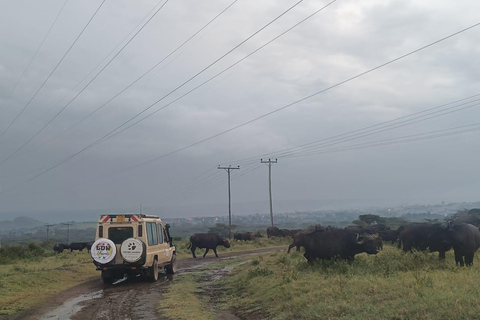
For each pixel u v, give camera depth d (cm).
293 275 1462
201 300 1486
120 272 1861
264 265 2208
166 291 1645
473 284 989
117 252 1844
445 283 1037
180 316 1173
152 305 1358
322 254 1784
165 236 2222
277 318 1064
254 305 1277
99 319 1175
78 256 3466
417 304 860
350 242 1752
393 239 3566
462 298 844
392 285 1085
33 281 1798
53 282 1875
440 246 1709
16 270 2156
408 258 1609
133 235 1856
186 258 3456
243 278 1777
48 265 2567
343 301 1014
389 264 1519
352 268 1544
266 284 1467
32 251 3878
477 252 2019
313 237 1812
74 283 1917
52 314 1252
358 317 876
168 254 2205
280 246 4828
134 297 1520
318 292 1156
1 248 3491
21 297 1509
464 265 1561
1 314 1255
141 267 1836
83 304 1403
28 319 1189
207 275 2252
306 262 1862
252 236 6162
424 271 1358
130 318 1177
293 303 1127
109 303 1412
